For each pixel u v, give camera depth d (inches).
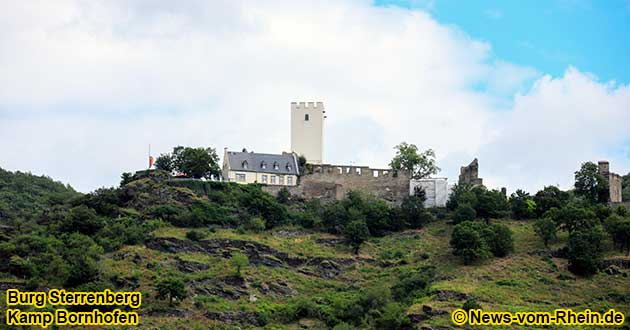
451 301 6978.4
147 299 6973.4
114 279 7190.0
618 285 7283.5
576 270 7539.4
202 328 6653.5
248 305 7096.5
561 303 7042.3
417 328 6604.3
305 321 6988.2
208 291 7239.2
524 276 7509.8
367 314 6963.6
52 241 7647.6
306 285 7662.4
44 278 7126.0
